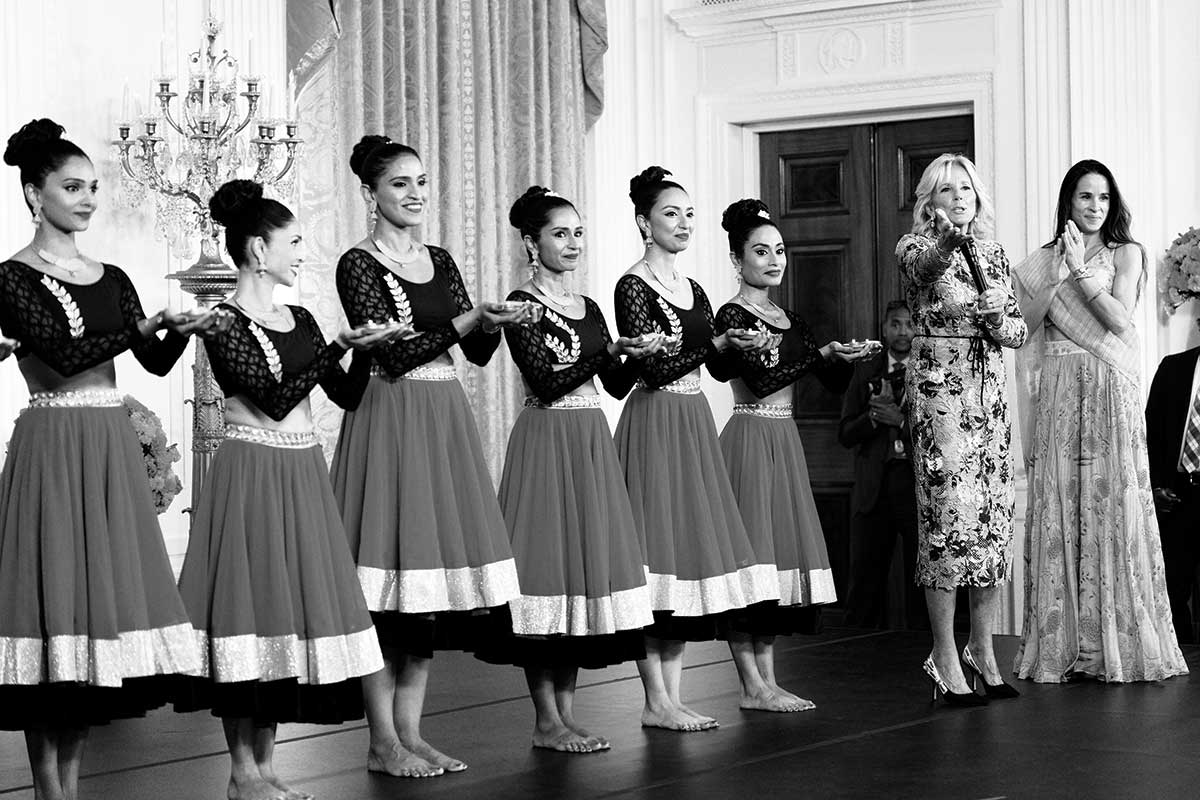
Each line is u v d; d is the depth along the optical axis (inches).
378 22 278.5
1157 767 167.8
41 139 148.9
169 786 165.5
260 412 154.9
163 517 243.3
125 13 241.0
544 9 312.5
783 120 332.8
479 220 298.8
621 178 337.7
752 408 205.6
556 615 179.8
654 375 191.5
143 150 225.3
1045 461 229.0
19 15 225.5
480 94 299.4
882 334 306.2
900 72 318.3
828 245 336.2
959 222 207.0
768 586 200.1
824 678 229.1
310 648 153.4
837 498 335.9
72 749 150.7
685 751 179.2
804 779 163.6
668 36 339.6
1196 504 275.9
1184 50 303.0
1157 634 228.4
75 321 146.7
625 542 183.0
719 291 337.4
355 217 274.8
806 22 326.3
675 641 196.5
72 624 144.1
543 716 182.9
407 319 170.6
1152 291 301.0
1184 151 303.4
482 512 172.1
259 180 226.4
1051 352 230.5
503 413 300.7
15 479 146.7
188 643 149.0
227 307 155.3
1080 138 302.4
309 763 176.1
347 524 168.7
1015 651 259.8
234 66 229.8
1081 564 225.8
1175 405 278.5
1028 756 173.8
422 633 167.3
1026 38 307.0
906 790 158.1
